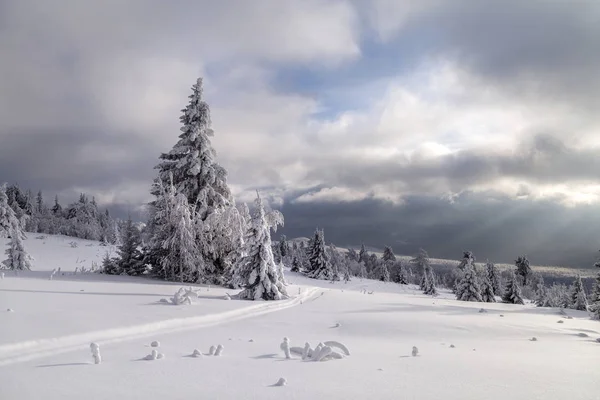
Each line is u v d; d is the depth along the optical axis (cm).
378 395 528
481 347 1155
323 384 588
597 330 1781
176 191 3247
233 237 3169
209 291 2525
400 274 10688
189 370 671
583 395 549
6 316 1076
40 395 504
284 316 1728
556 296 8031
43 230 9188
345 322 1617
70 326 1007
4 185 5747
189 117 3438
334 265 9512
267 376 639
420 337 1355
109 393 516
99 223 11088
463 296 5316
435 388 574
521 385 605
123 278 2911
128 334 1053
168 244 3045
